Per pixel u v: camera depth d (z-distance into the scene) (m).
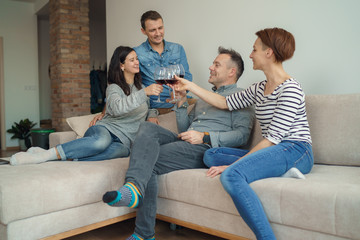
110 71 2.42
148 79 2.83
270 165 1.51
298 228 1.35
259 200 1.39
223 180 1.42
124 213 1.93
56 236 1.65
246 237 1.52
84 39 5.73
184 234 1.97
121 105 2.15
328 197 1.25
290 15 2.49
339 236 1.24
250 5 2.73
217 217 1.62
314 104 1.99
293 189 1.35
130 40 4.11
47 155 2.02
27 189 1.52
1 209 1.46
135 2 3.96
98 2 6.37
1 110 6.88
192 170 1.79
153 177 1.74
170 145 1.86
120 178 1.89
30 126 6.88
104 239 1.92
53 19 5.83
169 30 3.52
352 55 2.17
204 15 3.13
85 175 1.75
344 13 2.19
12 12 6.89
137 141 1.69
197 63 3.23
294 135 1.64
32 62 7.12
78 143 2.08
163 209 1.88
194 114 2.30
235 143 1.97
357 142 1.80
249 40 2.76
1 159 2.26
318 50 2.35
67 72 5.58
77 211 1.72
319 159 1.93
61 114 5.61
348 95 1.90
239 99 1.96
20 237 1.52
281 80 1.69
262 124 1.79
